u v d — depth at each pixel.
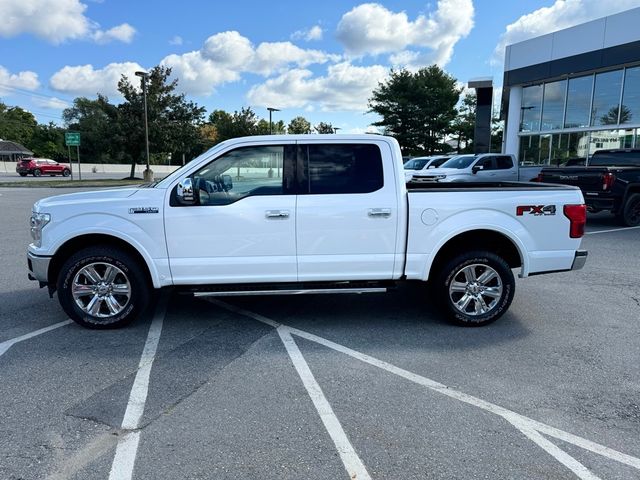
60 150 83.25
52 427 3.05
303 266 4.70
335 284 4.81
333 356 4.16
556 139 19.64
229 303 5.73
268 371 3.86
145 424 3.09
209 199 4.64
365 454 2.78
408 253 4.76
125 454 2.77
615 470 2.65
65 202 4.62
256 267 4.67
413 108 36.66
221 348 4.33
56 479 2.56
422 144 37.59
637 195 11.44
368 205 4.64
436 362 4.05
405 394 3.49
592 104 18.00
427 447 2.85
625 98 16.81
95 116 73.94
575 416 3.20
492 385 3.63
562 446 2.87
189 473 2.61
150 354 4.19
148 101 34.44
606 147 17.59
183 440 2.91
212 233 4.60
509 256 5.22
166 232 4.58
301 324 5.00
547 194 4.86
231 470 2.64
